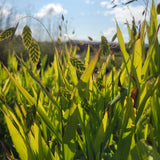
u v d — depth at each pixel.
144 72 0.25
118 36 0.24
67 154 0.22
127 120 0.20
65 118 0.24
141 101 0.22
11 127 0.22
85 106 0.22
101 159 0.21
